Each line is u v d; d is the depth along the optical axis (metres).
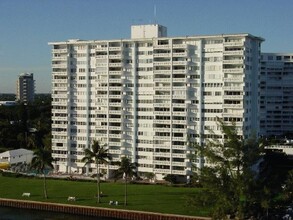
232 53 184.62
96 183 184.50
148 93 198.12
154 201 153.38
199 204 105.81
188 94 191.12
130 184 182.88
